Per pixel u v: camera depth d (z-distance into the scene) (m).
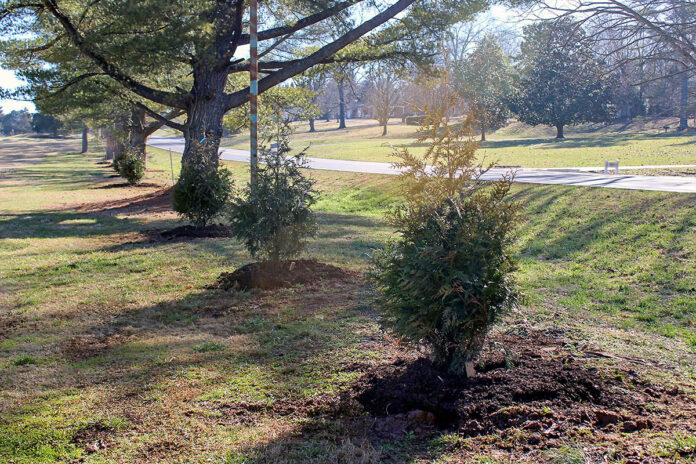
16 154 73.12
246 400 4.41
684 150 34.31
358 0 17.45
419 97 58.28
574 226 12.12
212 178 13.09
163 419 4.14
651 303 6.99
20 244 12.59
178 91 18.75
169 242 12.08
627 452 3.12
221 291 8.00
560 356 4.59
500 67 49.44
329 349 5.45
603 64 20.80
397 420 3.91
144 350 5.71
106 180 34.97
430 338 4.36
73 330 6.46
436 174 4.55
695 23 17.58
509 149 42.84
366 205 20.12
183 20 15.41
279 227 8.25
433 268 4.12
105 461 3.58
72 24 17.16
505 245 4.25
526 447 3.30
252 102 9.30
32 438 3.92
